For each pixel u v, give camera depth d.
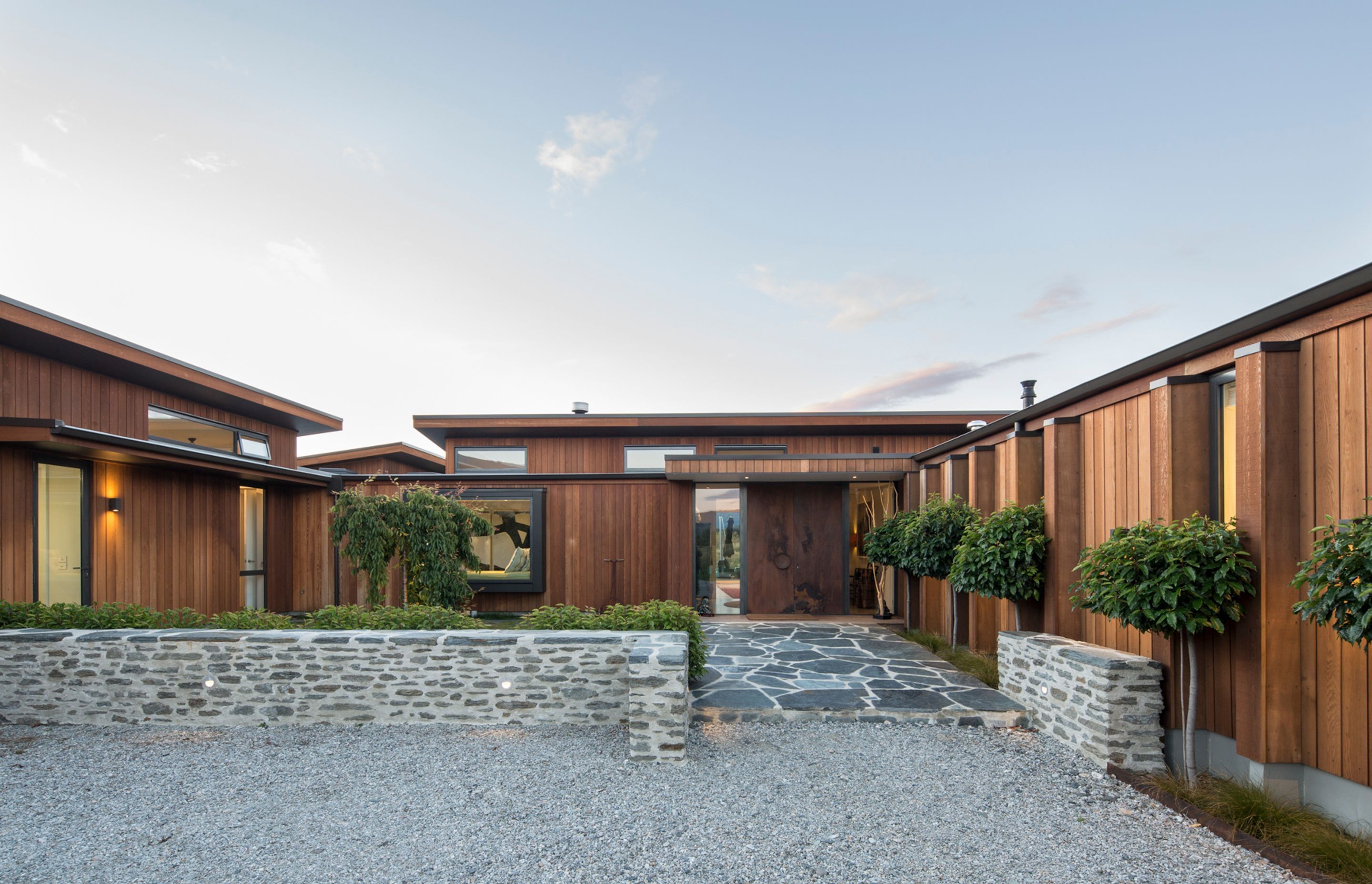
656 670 3.89
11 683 4.74
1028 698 4.67
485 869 2.64
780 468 9.15
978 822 3.09
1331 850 2.59
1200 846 2.85
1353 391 2.76
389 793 3.45
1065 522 4.96
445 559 7.56
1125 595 3.44
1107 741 3.69
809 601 9.78
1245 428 3.22
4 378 6.14
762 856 2.76
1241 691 3.25
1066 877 2.58
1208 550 3.18
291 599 9.98
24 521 5.79
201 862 2.71
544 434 11.90
